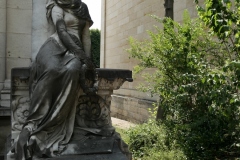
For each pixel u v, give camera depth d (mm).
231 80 3639
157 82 5898
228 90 3762
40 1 3887
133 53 6500
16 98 3537
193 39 5602
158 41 5777
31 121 3152
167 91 5164
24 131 3117
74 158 3090
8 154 3221
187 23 5727
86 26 3691
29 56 4871
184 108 5445
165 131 5805
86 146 3268
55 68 3092
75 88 3111
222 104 3760
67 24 3514
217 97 3707
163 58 5629
